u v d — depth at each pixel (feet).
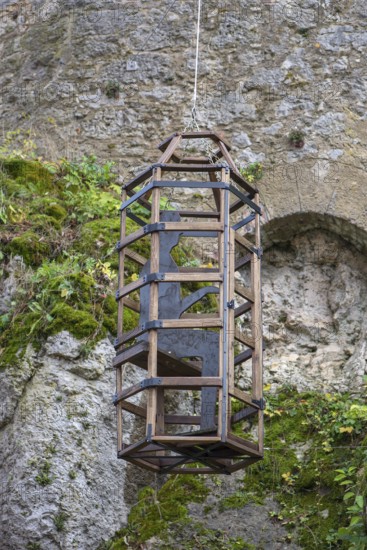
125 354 20.53
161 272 20.34
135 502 23.39
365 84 30.22
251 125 30.19
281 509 23.38
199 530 22.94
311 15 31.09
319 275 28.89
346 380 26.58
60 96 31.63
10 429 23.08
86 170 29.84
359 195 28.89
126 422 23.79
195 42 31.35
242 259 21.89
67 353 23.75
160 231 20.49
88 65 31.76
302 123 29.91
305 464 24.18
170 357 20.10
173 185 20.89
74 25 32.37
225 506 23.44
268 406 25.80
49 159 30.68
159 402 20.12
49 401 23.18
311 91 30.27
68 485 22.49
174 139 22.09
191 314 21.30
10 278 25.53
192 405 25.04
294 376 26.91
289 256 29.25
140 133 30.76
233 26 31.27
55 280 25.05
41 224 27.04
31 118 31.68
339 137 29.63
